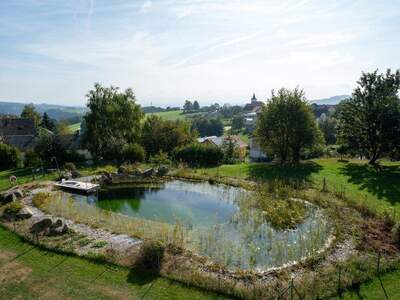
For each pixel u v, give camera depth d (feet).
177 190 103.65
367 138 126.52
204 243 61.16
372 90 123.75
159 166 130.72
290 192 91.30
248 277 48.55
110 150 150.51
